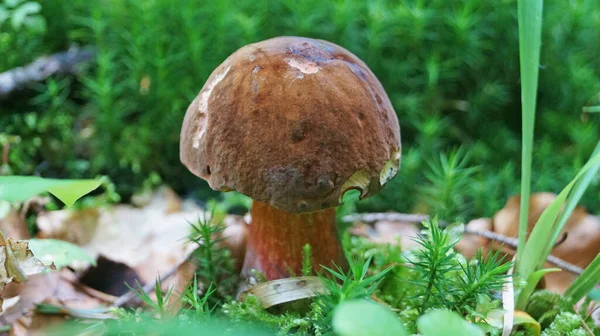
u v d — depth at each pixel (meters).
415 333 0.32
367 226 0.49
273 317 0.33
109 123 0.53
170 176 0.56
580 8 0.57
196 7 0.56
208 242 0.38
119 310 0.34
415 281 0.33
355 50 0.54
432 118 0.53
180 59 0.54
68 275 0.39
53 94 0.54
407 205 0.51
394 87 0.55
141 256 0.42
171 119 0.54
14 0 0.56
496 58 0.58
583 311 0.36
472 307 0.33
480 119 0.57
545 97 0.59
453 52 0.56
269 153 0.32
